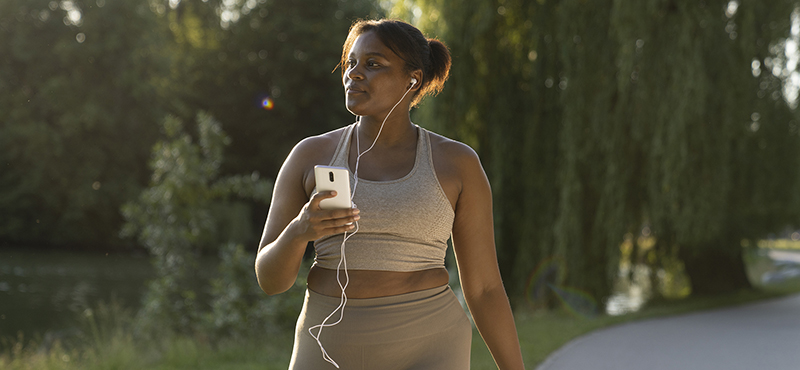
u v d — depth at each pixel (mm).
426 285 1581
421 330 1560
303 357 1575
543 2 12242
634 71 11266
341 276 1559
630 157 11672
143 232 8539
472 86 12117
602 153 11703
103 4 27719
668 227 12484
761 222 14430
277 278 1463
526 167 12469
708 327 10172
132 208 8578
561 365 6742
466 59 12047
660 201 11383
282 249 1408
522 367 1844
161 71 29703
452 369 1592
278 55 33656
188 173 8523
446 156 1649
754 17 11812
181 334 8047
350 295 1549
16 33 27016
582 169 11812
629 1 10977
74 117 26812
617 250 11633
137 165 29719
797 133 12430
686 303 14133
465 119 12305
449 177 1627
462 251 1755
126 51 28094
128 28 28094
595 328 9734
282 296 8516
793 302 14234
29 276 18234
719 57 11336
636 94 11203
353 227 1459
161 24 32531
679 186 11234
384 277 1547
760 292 15961
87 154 27875
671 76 11039
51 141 27031
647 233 12828
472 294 1794
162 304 8266
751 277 21641
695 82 10883
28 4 26781
